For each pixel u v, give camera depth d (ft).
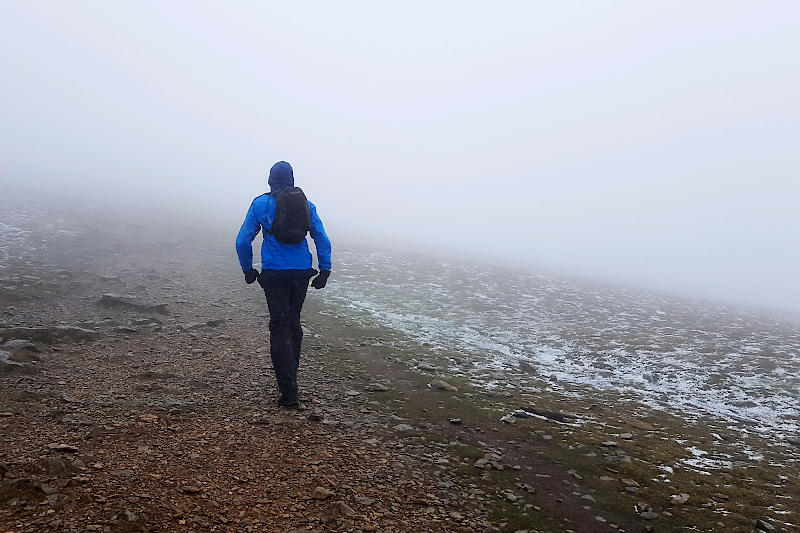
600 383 33.17
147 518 12.07
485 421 22.38
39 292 38.04
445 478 16.43
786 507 16.33
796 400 32.65
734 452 21.88
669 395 31.83
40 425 16.66
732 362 41.04
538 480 16.99
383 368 29.50
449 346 38.58
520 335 45.21
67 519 11.65
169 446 16.16
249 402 21.15
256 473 15.08
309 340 33.91
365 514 13.61
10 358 22.75
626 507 15.53
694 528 14.55
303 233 20.79
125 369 23.94
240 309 40.86
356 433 19.26
